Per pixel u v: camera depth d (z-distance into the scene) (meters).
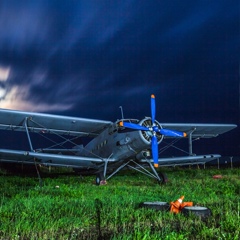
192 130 17.64
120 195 9.09
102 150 15.96
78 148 19.12
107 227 4.76
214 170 19.50
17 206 6.57
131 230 4.55
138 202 7.28
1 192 9.37
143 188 11.11
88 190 10.16
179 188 10.98
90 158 14.64
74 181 14.52
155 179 14.98
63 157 14.06
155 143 13.63
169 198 8.43
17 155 13.59
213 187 11.17
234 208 6.36
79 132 16.52
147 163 15.30
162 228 4.54
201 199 8.04
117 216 5.46
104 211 5.87
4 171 20.27
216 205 6.64
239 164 24.19
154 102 13.99
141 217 5.36
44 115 14.49
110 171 16.62
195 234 4.32
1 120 14.39
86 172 18.38
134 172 20.41
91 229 4.66
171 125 16.55
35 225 4.68
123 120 14.40
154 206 6.08
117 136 14.78
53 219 5.15
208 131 18.47
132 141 13.98
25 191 9.54
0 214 5.52
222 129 18.52
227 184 11.38
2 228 4.56
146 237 3.91
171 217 5.33
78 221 5.01
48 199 7.44
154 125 13.80
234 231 4.39
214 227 4.64
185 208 5.60
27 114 14.17
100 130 16.56
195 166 23.42
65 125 15.66
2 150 12.95
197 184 12.12
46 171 22.34
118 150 14.73
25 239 4.12
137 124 13.69
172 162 16.17
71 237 4.14
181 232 4.27
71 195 8.80
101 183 13.55
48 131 15.80
